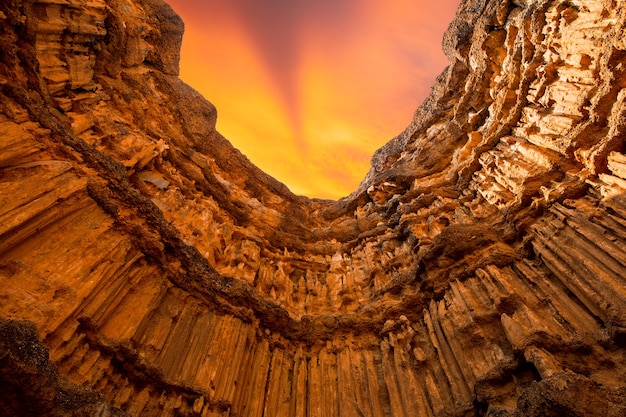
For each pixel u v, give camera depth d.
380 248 23.14
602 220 10.57
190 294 13.77
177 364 11.75
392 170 30.72
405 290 17.36
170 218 17.47
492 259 13.42
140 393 9.86
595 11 15.38
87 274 9.95
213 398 11.16
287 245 24.97
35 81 13.40
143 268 12.49
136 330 11.05
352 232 27.28
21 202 8.89
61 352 8.29
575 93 15.43
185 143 25.11
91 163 12.31
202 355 12.37
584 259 10.05
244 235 22.42
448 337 12.57
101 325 10.16
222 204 23.67
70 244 10.12
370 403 12.90
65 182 10.53
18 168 9.62
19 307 7.73
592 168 12.05
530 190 13.98
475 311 12.19
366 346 15.53
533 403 7.29
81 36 18.20
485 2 26.55
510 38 23.02
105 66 21.56
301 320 17.22
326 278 22.95
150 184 18.39
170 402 10.22
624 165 10.79
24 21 12.61
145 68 27.58
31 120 11.08
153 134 22.17
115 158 16.95
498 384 9.85
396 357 13.87
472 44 26.97
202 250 17.47
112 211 12.06
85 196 11.38
